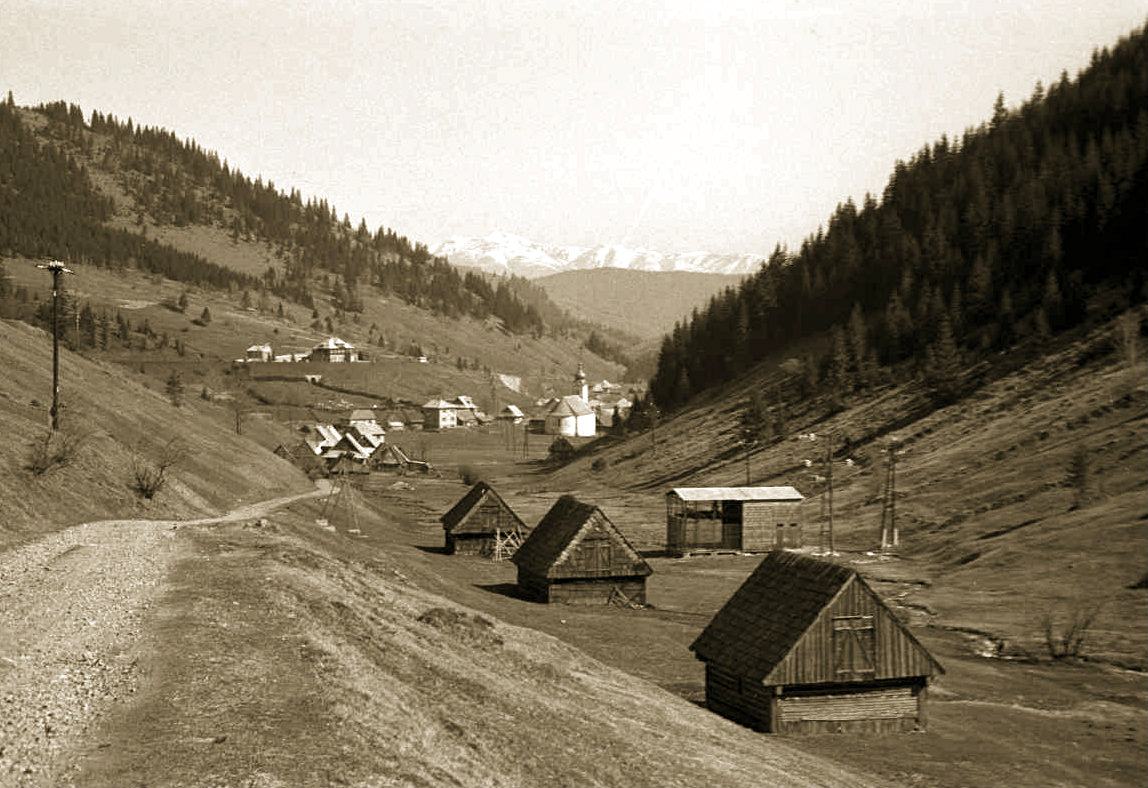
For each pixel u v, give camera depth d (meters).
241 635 33.56
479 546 111.38
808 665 50.62
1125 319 158.00
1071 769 48.00
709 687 56.06
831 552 115.75
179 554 50.59
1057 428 133.38
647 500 169.62
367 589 49.25
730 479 166.62
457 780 25.59
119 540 55.50
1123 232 189.75
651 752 35.69
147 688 27.58
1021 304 186.75
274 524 67.12
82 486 73.56
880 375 192.62
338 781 22.61
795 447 173.00
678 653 68.12
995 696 62.16
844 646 51.09
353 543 80.94
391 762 24.69
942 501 124.88
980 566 98.31
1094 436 126.00
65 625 34.34
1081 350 159.00
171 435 121.69
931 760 47.75
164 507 81.38
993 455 133.38
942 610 85.88
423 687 34.12
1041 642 74.44
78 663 29.83
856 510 133.62
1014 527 108.44
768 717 51.03
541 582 86.44
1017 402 151.38
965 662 70.81
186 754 22.88
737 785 34.72
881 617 51.59
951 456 140.00
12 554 49.59
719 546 126.38
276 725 25.31
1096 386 143.25
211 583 41.91
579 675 46.22
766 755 41.78
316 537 73.31
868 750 49.16
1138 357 147.00
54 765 22.02
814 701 51.50
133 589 40.59
